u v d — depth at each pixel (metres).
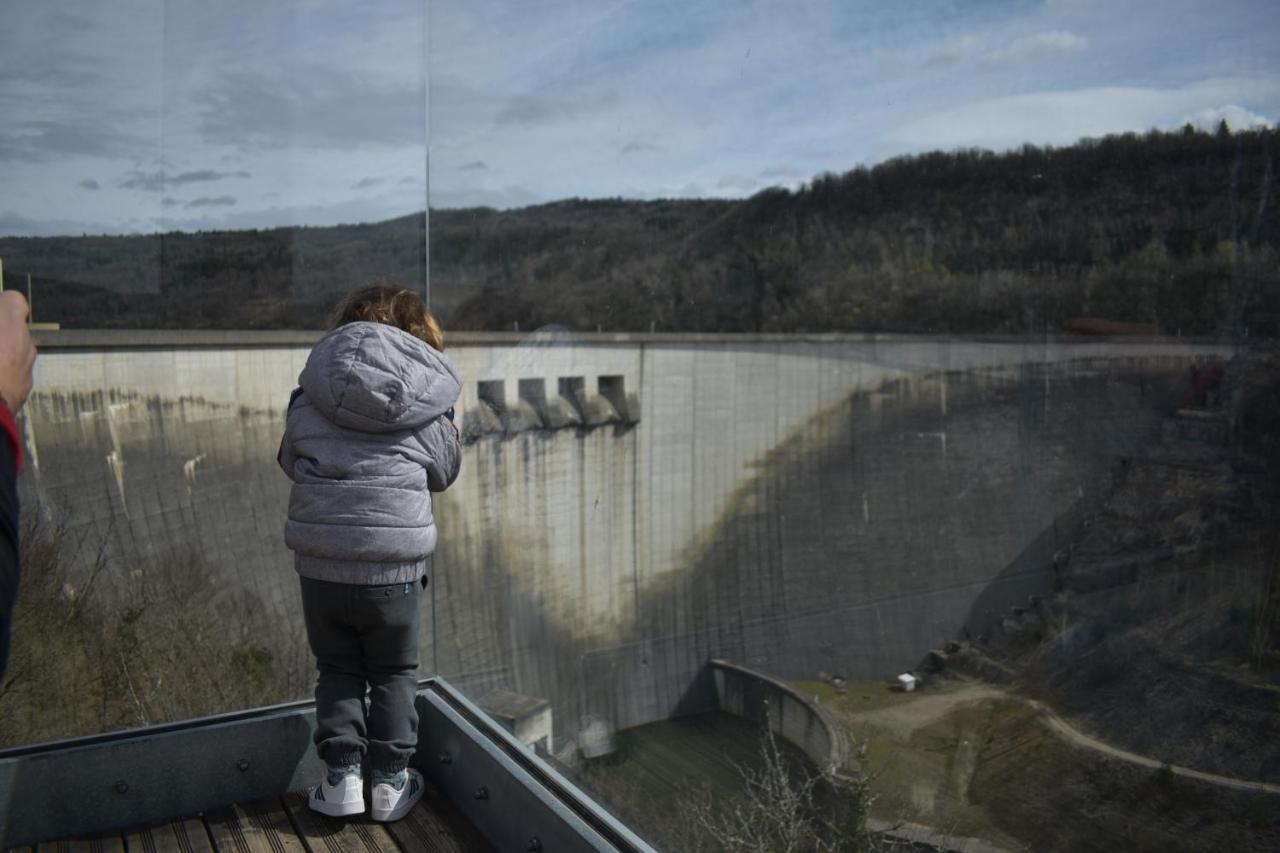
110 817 3.20
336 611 3.19
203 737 3.31
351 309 3.39
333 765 3.22
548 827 2.76
